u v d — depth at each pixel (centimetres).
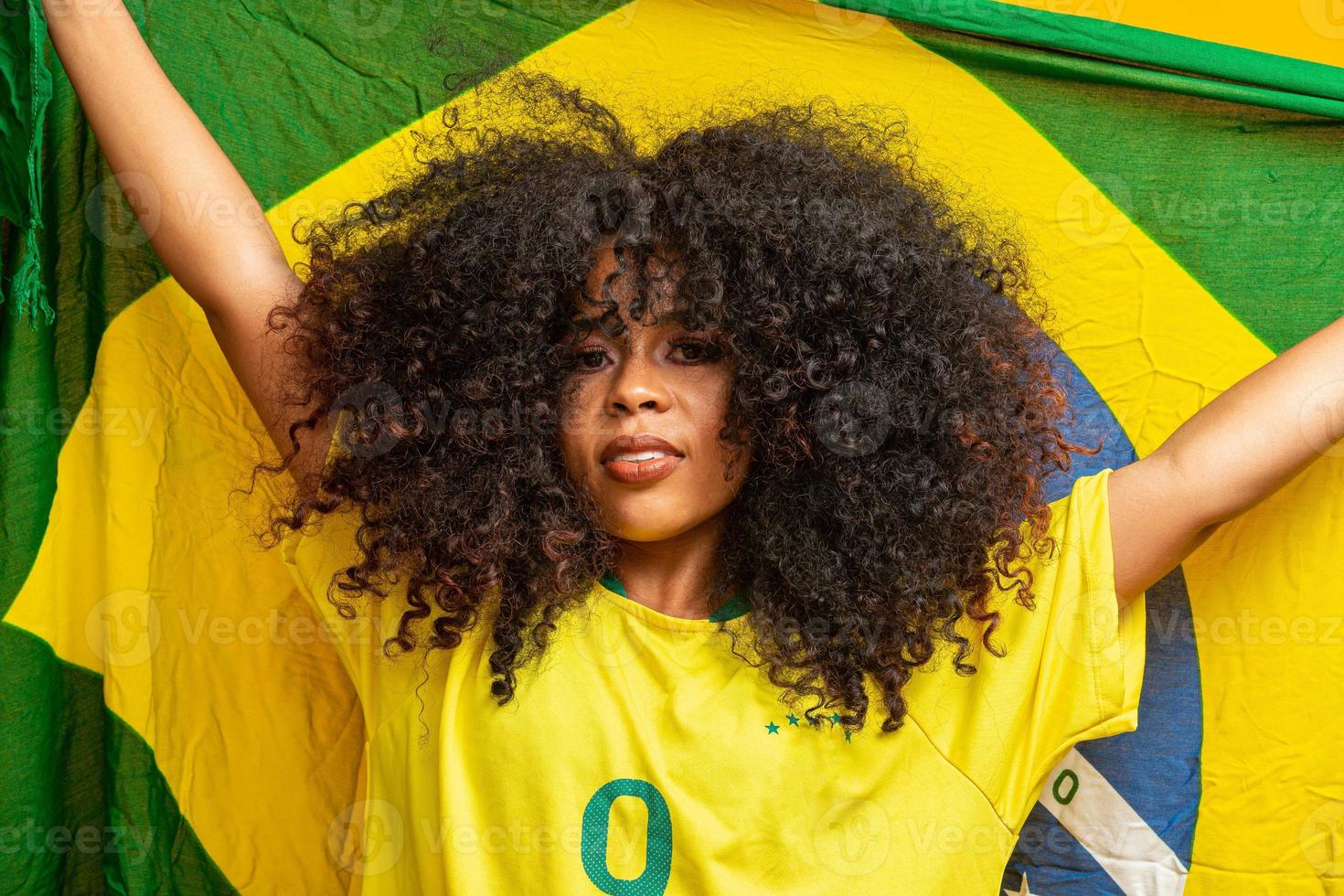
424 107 108
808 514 86
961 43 107
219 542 107
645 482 81
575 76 109
